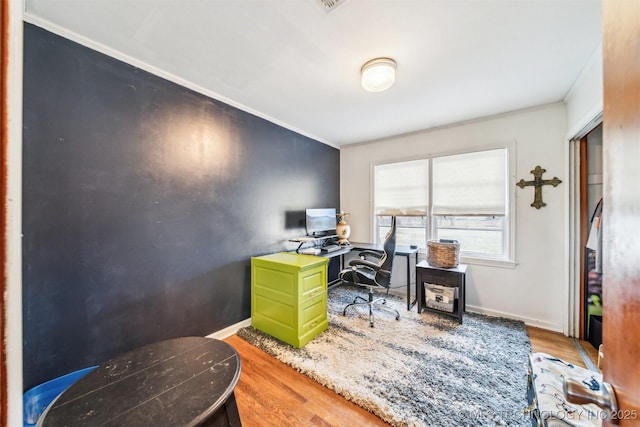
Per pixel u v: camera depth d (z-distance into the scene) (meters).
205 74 2.03
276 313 2.34
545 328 2.54
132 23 1.48
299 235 3.32
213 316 2.33
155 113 1.95
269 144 2.92
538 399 1.09
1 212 0.33
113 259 1.73
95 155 1.65
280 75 2.05
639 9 0.44
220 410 0.99
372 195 3.85
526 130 2.66
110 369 1.06
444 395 1.59
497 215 2.84
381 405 1.51
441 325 2.55
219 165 2.40
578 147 2.37
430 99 2.47
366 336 2.34
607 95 0.56
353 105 2.60
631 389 0.46
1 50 0.34
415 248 3.27
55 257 1.50
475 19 1.46
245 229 2.64
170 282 2.04
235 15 1.43
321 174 3.77
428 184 3.34
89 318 1.63
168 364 1.10
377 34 1.58
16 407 0.35
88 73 1.62
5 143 0.34
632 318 0.46
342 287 3.89
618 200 0.51
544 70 1.97
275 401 1.59
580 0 1.32
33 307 1.43
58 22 1.46
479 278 2.92
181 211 2.11
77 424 0.79
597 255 2.20
